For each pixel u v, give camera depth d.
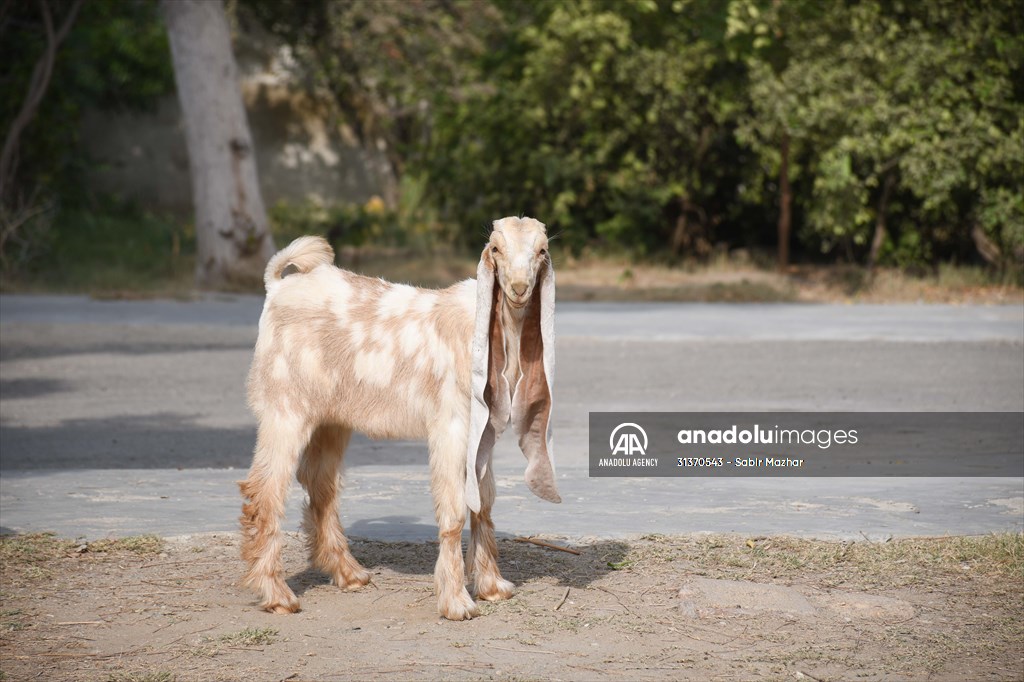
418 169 31.03
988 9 23.80
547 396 5.41
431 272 26.69
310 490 5.96
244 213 25.52
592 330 18.27
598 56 27.11
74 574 6.00
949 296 22.91
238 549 6.45
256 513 5.58
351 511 7.38
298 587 5.95
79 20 31.08
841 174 23.44
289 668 4.80
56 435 10.70
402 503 7.62
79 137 34.94
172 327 18.98
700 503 7.54
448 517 5.41
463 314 5.41
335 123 38.22
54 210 29.50
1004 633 5.17
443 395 5.39
